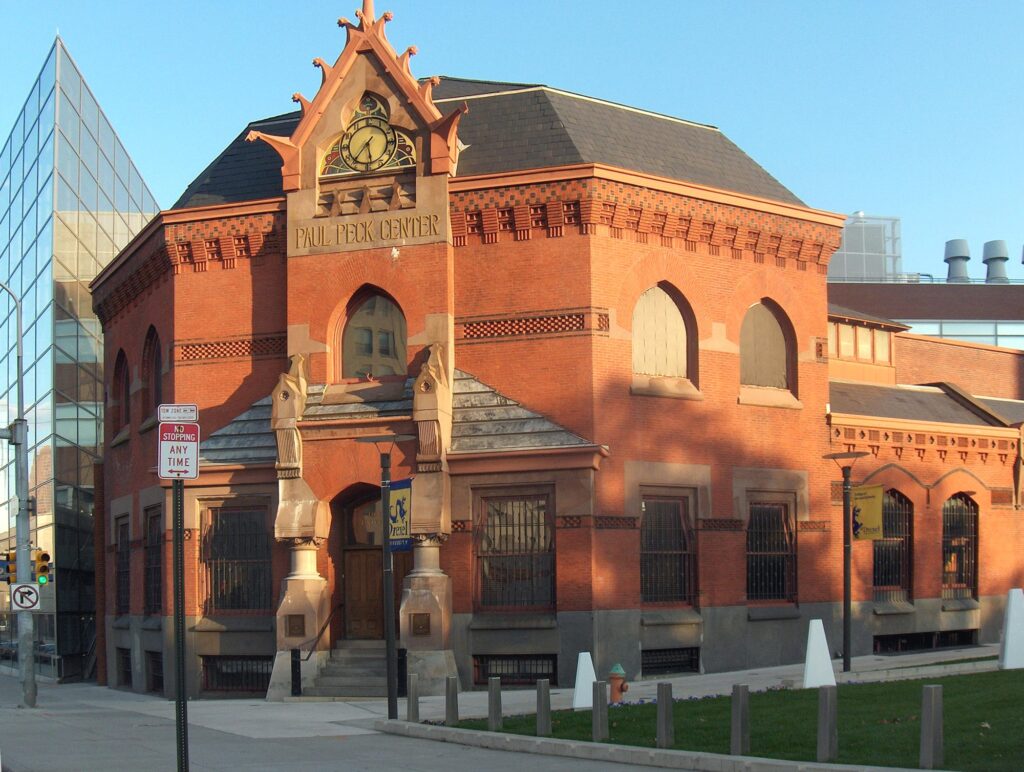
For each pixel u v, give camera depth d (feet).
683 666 98.58
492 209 97.86
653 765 55.88
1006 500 124.88
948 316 237.45
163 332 111.34
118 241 176.04
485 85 109.81
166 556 104.68
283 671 95.61
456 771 55.47
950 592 119.75
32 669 100.12
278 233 104.32
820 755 50.72
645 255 99.25
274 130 114.32
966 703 62.49
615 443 95.66
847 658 89.10
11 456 174.40
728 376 103.19
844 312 136.67
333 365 100.89
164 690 105.50
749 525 104.12
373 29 101.71
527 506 95.61
